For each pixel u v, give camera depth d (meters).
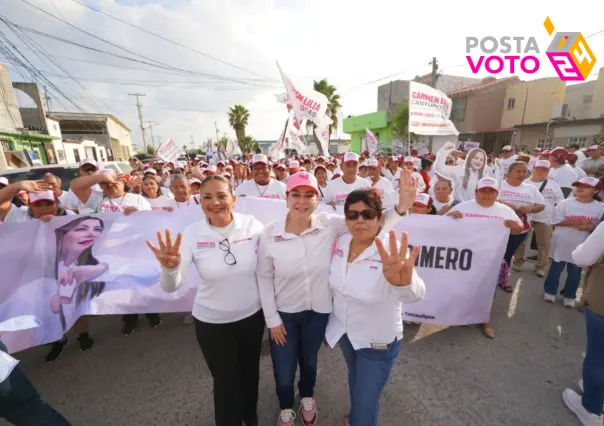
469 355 3.13
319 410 2.53
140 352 3.30
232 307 2.03
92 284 3.24
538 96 22.39
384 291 1.79
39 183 3.13
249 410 2.30
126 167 10.37
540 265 5.03
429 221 3.51
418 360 3.07
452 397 2.61
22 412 1.79
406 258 1.57
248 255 2.03
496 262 3.44
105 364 3.12
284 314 2.17
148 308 3.34
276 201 3.92
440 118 6.84
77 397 2.70
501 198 4.44
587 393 2.31
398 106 31.30
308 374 2.35
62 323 3.07
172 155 11.87
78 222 3.24
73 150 29.30
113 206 3.85
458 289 3.51
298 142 10.36
